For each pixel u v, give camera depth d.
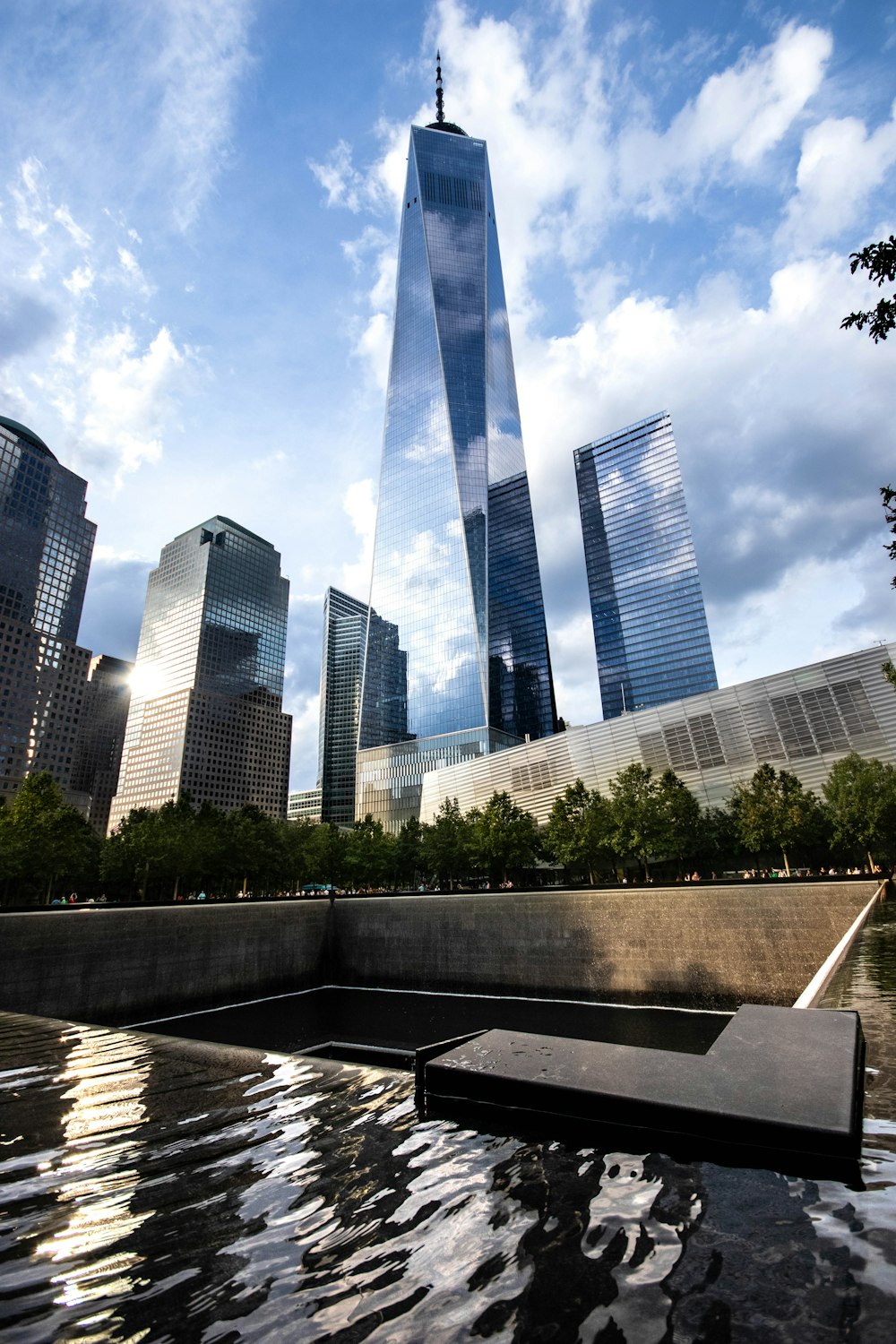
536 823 85.88
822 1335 2.28
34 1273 3.37
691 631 161.75
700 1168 3.85
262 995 53.72
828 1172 3.64
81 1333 2.74
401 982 56.34
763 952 40.53
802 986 38.84
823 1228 3.07
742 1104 4.16
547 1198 3.70
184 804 81.56
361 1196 4.02
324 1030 40.66
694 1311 2.51
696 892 43.69
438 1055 5.96
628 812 70.44
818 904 39.44
